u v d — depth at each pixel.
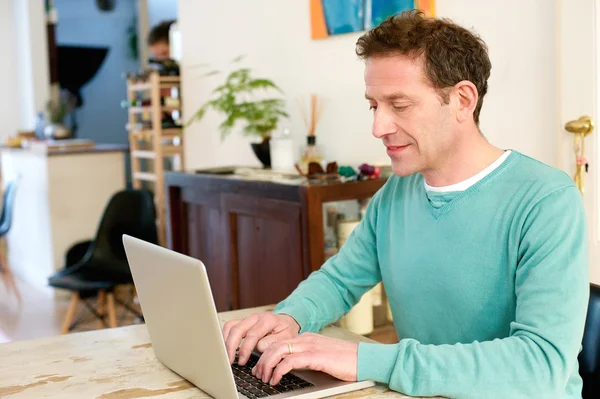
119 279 4.10
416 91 1.47
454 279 1.56
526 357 1.35
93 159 5.61
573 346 1.36
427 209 1.62
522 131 2.61
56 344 1.77
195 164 4.70
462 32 1.51
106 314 4.96
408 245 1.66
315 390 1.40
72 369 1.59
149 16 6.64
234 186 3.29
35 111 7.72
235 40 4.12
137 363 1.62
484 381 1.35
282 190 2.96
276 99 3.69
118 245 4.38
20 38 7.99
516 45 2.60
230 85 3.65
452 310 1.58
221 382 1.37
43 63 7.73
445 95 1.48
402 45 1.46
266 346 1.58
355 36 3.24
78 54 7.88
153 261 1.48
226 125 3.57
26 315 5.02
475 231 1.53
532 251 1.43
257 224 3.19
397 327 1.75
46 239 5.60
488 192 1.53
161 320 1.52
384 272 1.77
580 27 2.35
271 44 3.81
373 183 2.93
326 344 1.49
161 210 4.96
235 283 3.39
